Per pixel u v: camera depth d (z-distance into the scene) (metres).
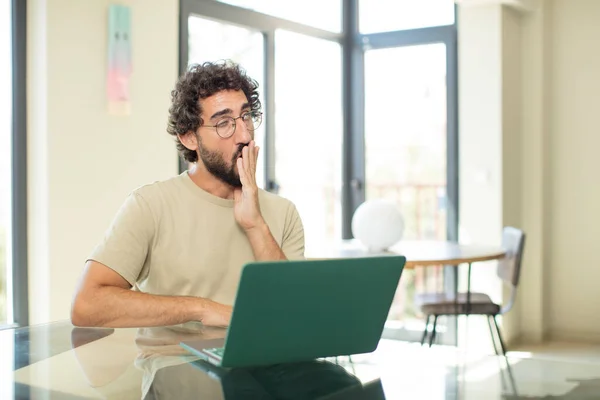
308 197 5.33
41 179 3.42
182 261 1.83
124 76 3.66
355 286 1.31
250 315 1.22
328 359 1.40
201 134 1.81
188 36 4.26
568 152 5.28
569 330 5.32
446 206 5.32
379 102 5.55
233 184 1.86
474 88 5.02
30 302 3.49
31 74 3.45
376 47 5.52
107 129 3.65
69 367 1.32
